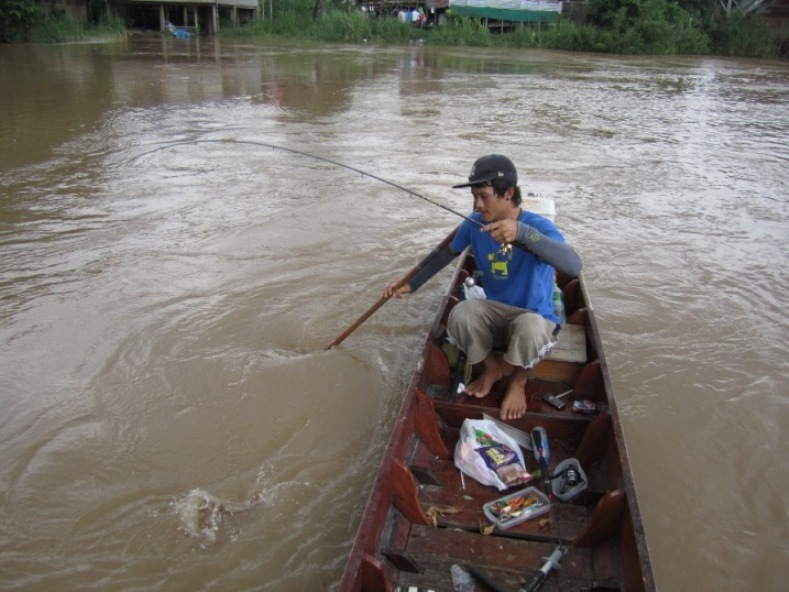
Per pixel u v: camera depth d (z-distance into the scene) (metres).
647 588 2.20
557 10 30.30
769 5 29.73
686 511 3.43
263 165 8.80
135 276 5.63
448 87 16.38
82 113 11.55
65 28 23.03
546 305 3.67
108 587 2.98
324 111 12.66
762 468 3.72
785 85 18.72
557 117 12.94
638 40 27.41
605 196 8.07
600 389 3.53
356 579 2.31
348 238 6.54
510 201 3.42
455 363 3.94
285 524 3.31
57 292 5.35
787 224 7.28
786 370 4.60
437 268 4.01
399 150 9.87
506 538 2.84
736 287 5.77
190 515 3.35
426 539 2.82
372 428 4.00
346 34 29.58
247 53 22.23
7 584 2.97
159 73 16.47
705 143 11.05
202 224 6.75
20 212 6.95
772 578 3.07
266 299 5.35
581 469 3.09
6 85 13.89
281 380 4.38
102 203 7.25
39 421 3.96
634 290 5.66
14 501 3.41
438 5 31.70
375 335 4.93
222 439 3.88
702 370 4.58
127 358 4.55
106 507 3.39
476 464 3.17
